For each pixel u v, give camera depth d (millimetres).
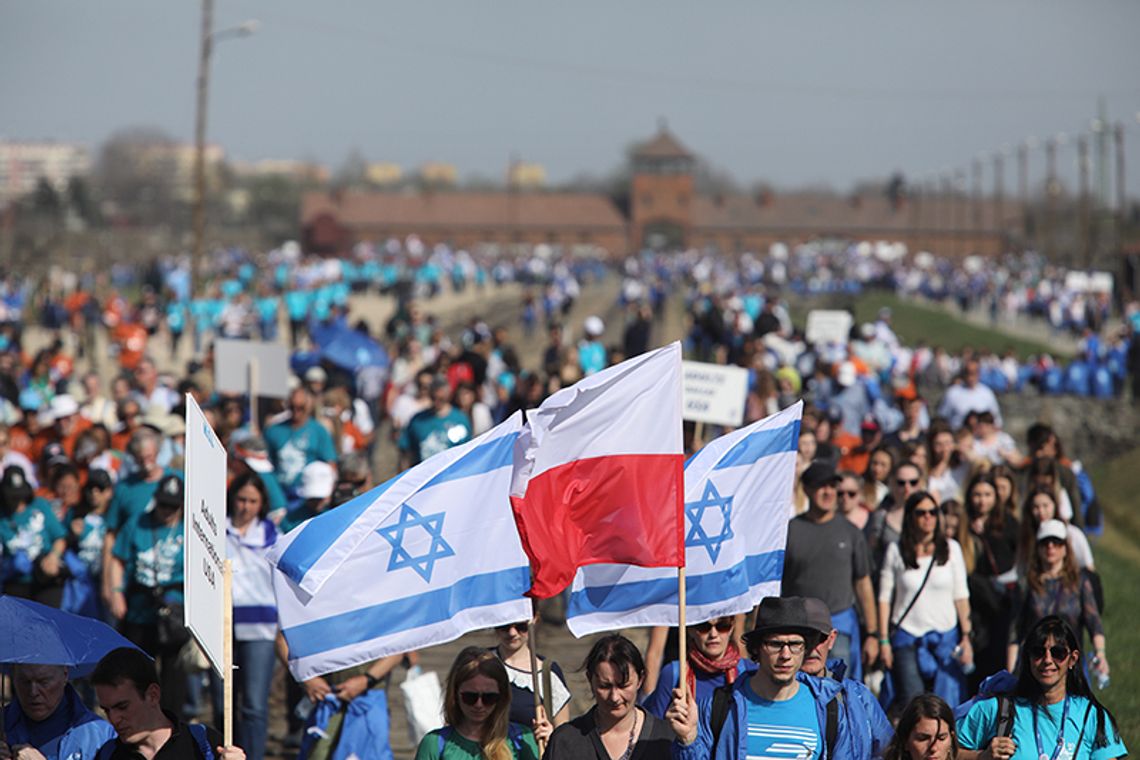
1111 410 135250
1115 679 49750
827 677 26203
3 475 44812
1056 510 38812
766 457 30828
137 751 22453
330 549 26922
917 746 24828
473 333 108125
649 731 24766
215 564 23312
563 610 55969
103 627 25156
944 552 38625
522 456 23938
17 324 152625
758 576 30734
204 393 70000
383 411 85938
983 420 63031
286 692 41438
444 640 27453
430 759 25312
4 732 25031
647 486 24578
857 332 111188
